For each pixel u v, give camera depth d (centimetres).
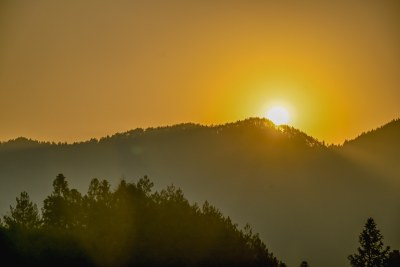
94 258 14650
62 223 15775
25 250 13738
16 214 15575
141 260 15338
